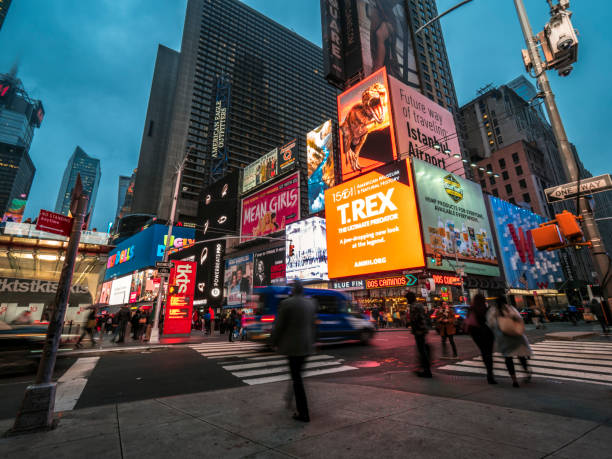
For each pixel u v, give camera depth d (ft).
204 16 406.62
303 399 12.47
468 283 116.47
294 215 170.09
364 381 20.53
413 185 111.55
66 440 10.96
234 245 204.33
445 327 29.94
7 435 11.43
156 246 265.34
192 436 11.06
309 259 140.46
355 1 206.80
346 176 135.95
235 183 222.28
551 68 22.54
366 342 44.73
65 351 37.88
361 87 139.74
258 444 10.14
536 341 40.91
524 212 172.04
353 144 136.05
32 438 11.19
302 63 456.86
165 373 25.81
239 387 19.43
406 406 13.73
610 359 25.62
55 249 49.57
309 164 171.73
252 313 42.50
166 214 320.91
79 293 40.24
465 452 8.90
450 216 120.26
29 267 48.14
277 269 164.76
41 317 33.99
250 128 371.35
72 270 14.69
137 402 16.07
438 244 109.50
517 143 231.09
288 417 12.86
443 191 122.31
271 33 447.83
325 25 209.05
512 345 17.89
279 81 422.82
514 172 229.45
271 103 403.13
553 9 21.98
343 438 10.33
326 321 41.37
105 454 9.70
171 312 70.95
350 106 141.79
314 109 438.40
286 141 391.45
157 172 422.82
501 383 18.69
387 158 122.83
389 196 116.88
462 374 22.00
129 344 50.80
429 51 241.55
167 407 14.98
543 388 17.11
